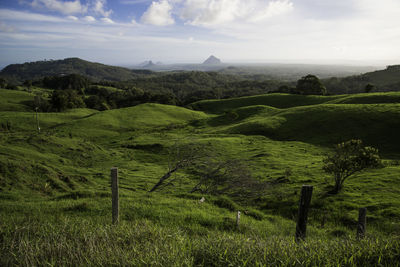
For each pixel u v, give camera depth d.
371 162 19.12
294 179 25.28
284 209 17.62
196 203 13.22
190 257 3.76
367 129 45.03
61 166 30.78
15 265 3.63
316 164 31.27
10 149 28.77
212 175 21.55
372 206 16.31
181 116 95.94
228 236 4.67
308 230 12.79
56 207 10.79
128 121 83.12
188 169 34.22
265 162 34.06
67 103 106.50
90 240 4.30
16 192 15.79
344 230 12.84
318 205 17.84
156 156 46.03
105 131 72.25
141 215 10.19
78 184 22.94
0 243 4.55
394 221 13.66
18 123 71.56
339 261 3.50
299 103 96.94
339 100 75.00
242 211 14.02
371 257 3.55
